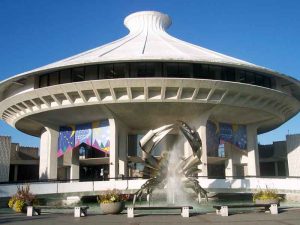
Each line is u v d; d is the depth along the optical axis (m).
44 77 44.62
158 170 26.30
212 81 39.91
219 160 52.31
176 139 48.97
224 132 50.38
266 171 72.81
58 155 49.91
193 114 45.50
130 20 58.53
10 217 19.66
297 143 55.41
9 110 48.78
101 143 46.28
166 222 16.05
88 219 17.69
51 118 47.59
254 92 42.81
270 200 23.03
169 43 49.62
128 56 40.38
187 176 26.72
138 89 40.44
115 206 20.30
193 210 22.12
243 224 15.14
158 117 46.50
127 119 47.22
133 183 35.72
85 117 46.72
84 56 45.22
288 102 48.41
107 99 41.19
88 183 36.12
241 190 36.16
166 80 39.19
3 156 53.69
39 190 33.94
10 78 43.72
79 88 40.47
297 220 16.36
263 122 53.62
